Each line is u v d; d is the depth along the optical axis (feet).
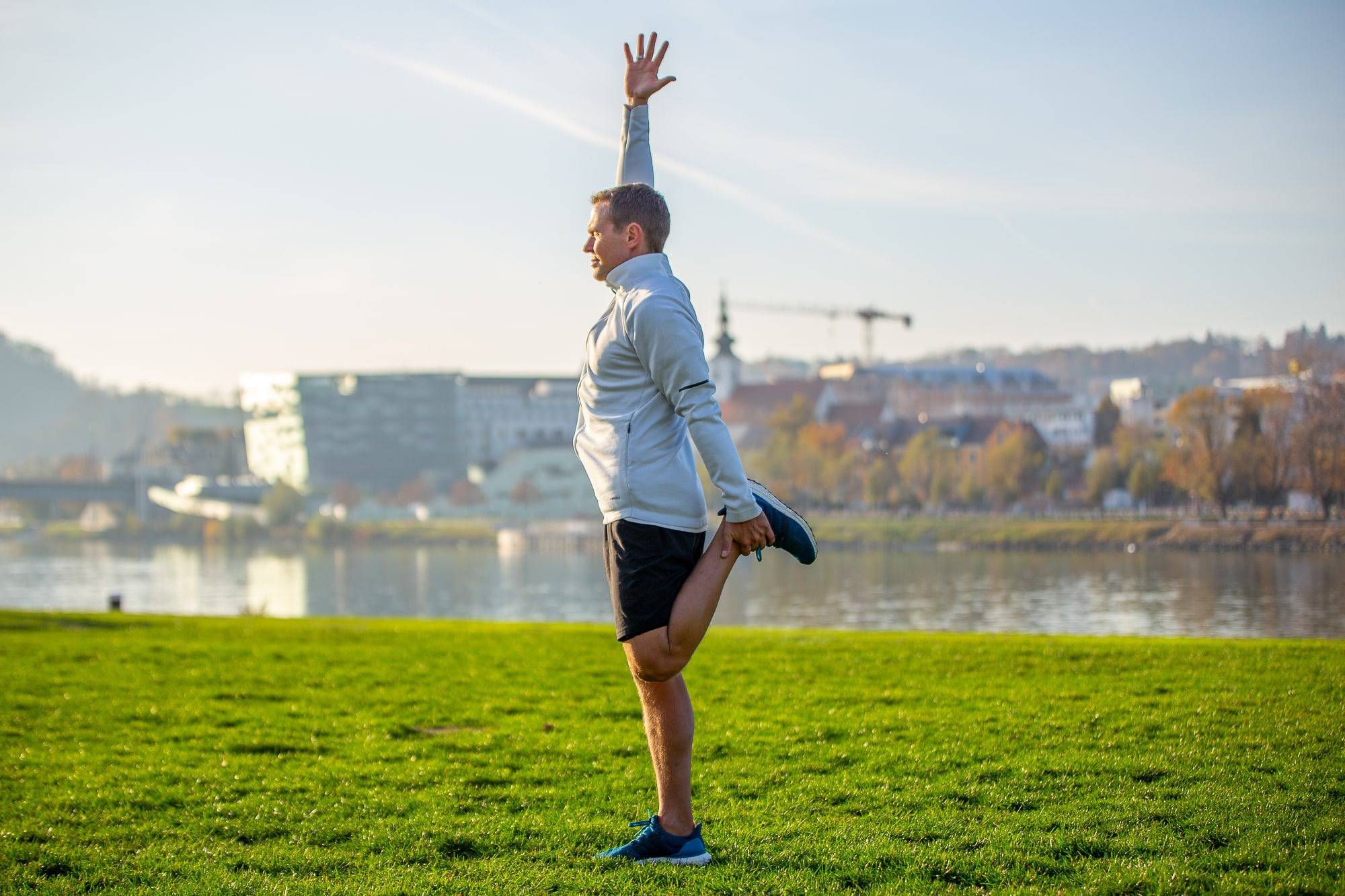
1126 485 391.24
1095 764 25.39
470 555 482.28
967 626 172.76
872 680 39.17
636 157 21.33
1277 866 18.49
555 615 247.50
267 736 31.55
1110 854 19.43
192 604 287.69
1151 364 577.43
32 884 19.56
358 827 22.63
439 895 18.03
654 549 18.38
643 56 21.34
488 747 29.78
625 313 18.40
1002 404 626.23
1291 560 250.16
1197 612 169.17
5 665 46.73
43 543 613.93
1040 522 368.48
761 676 40.81
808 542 18.49
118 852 21.36
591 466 18.94
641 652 18.49
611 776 26.35
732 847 20.25
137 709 35.83
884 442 515.91
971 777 24.86
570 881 18.49
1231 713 30.58
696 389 17.92
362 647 54.90
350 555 489.26
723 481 17.90
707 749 28.43
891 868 18.79
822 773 25.96
